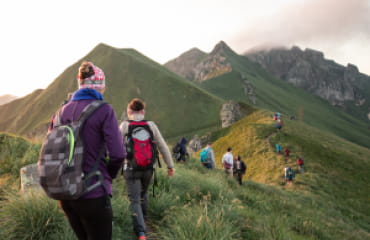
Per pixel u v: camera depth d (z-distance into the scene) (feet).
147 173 12.11
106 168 7.25
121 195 15.02
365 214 72.95
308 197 68.18
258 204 26.17
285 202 36.22
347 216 65.77
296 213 32.17
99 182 6.79
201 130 413.59
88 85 7.48
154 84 507.30
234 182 36.65
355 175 106.11
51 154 6.28
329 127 627.05
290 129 151.74
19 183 15.62
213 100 477.36
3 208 11.02
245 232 14.60
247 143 138.31
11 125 488.02
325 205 66.44
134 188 11.89
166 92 490.90
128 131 11.84
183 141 39.60
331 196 78.74
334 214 59.77
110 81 513.45
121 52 574.97
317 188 82.74
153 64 631.97
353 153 136.05
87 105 7.00
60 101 498.28
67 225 10.51
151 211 14.64
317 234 23.11
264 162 111.96
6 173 17.37
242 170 47.37
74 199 6.38
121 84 507.30
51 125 7.52
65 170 6.14
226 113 258.78
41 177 6.28
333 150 128.47
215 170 45.57
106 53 574.15
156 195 15.60
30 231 10.23
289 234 15.89
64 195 6.17
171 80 512.63
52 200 11.30
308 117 635.66
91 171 6.70
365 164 119.03
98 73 7.63
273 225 15.83
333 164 112.88
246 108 270.87
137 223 11.38
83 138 6.63
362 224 62.75
